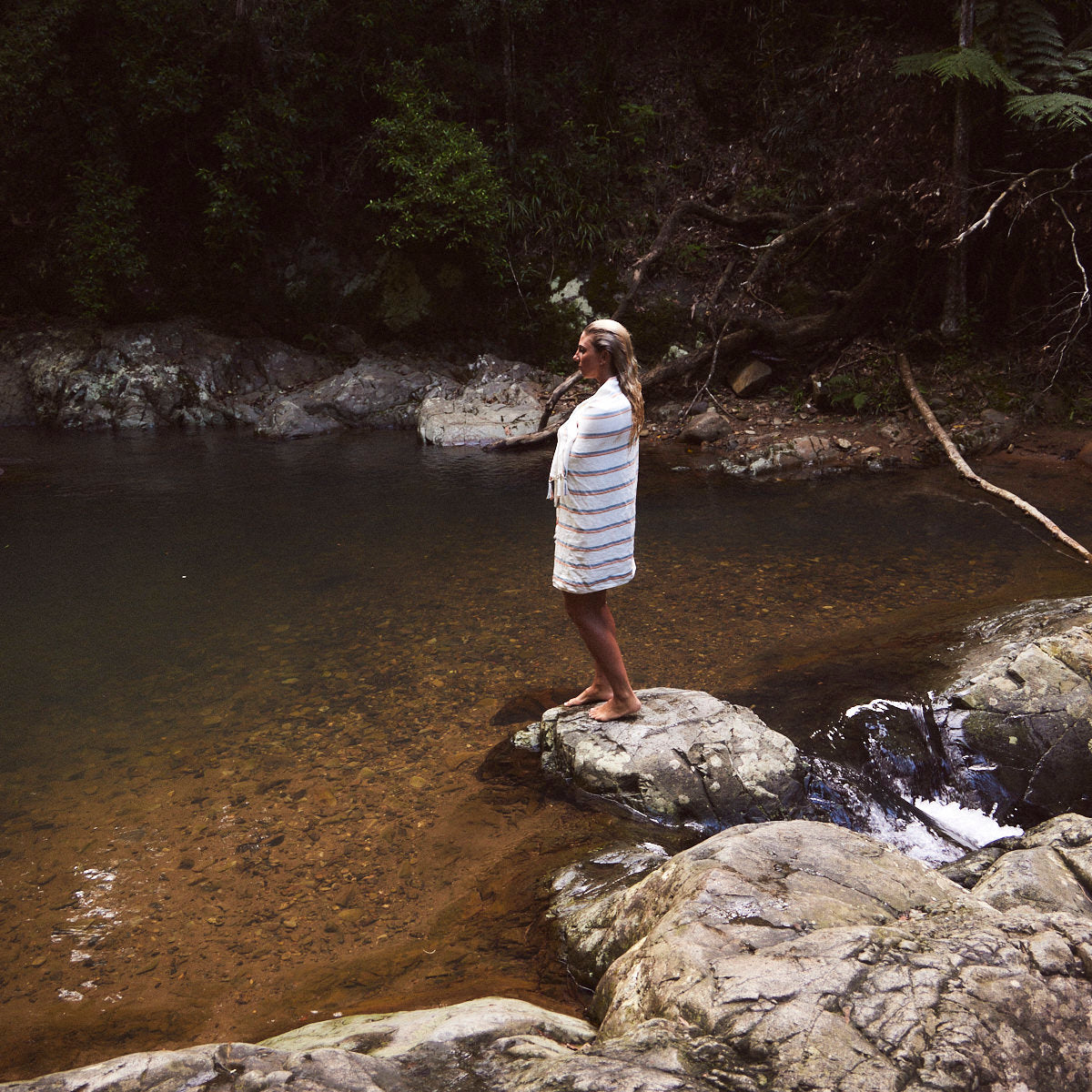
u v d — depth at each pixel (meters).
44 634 5.24
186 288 12.86
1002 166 10.74
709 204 12.81
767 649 4.84
